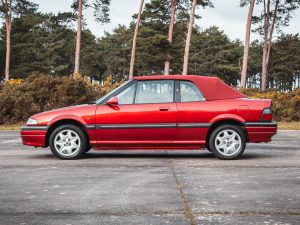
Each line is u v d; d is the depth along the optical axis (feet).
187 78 30.19
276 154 33.14
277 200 17.19
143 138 29.76
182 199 17.44
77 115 29.96
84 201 17.20
